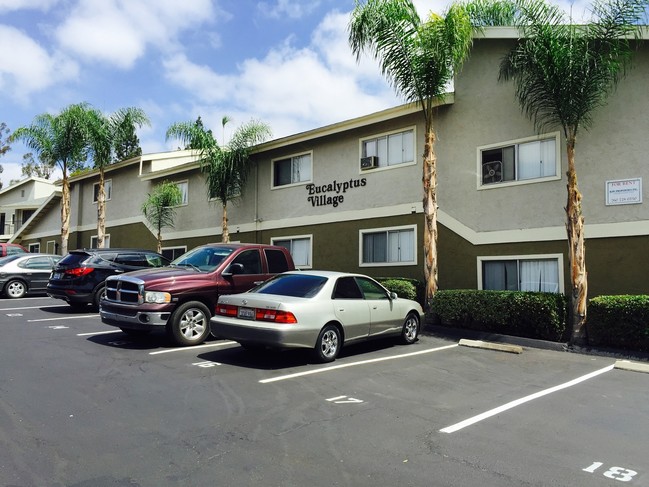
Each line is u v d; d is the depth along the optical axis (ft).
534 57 34.42
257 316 25.84
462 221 44.88
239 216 66.39
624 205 36.55
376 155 52.06
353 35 39.60
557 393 22.31
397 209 49.44
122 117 77.61
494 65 43.96
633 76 36.99
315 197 57.21
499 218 42.70
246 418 17.83
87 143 76.38
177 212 76.54
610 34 32.73
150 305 29.14
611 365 28.60
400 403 20.16
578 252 33.78
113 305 30.19
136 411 18.38
